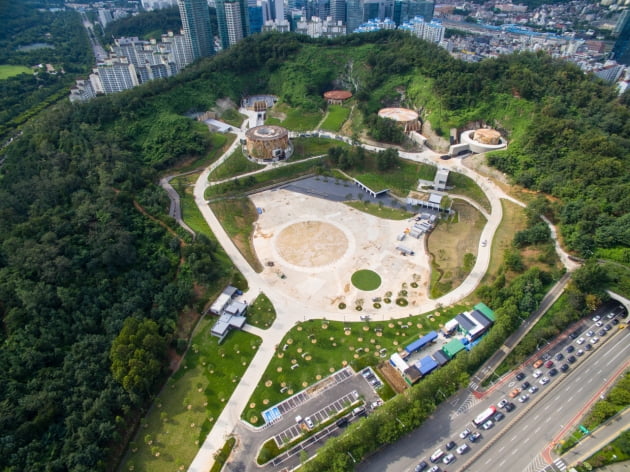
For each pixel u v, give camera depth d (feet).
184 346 386.52
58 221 456.45
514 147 645.92
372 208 608.19
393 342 394.93
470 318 403.13
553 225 513.04
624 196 489.26
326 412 334.24
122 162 604.49
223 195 627.05
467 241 525.34
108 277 423.64
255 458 303.89
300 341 396.78
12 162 622.13
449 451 305.32
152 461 303.68
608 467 293.23
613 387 346.33
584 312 403.34
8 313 361.71
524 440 311.47
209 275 452.35
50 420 307.58
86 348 353.72
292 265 496.23
